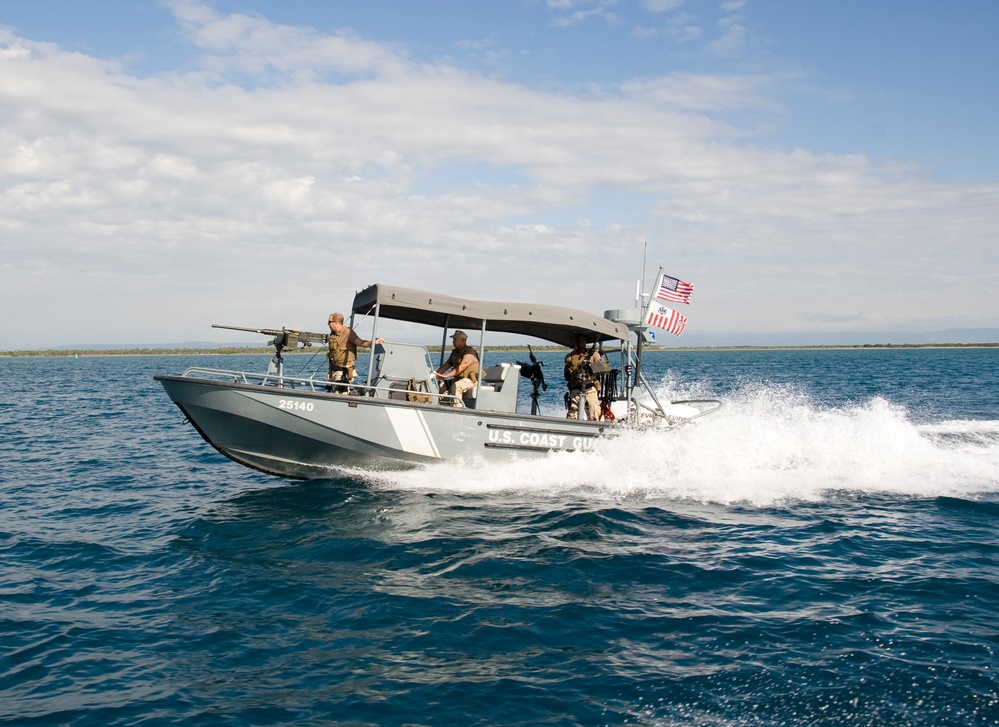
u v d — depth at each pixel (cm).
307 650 603
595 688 534
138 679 557
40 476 1387
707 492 1161
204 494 1204
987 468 1336
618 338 1266
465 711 506
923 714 491
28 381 5812
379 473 1171
